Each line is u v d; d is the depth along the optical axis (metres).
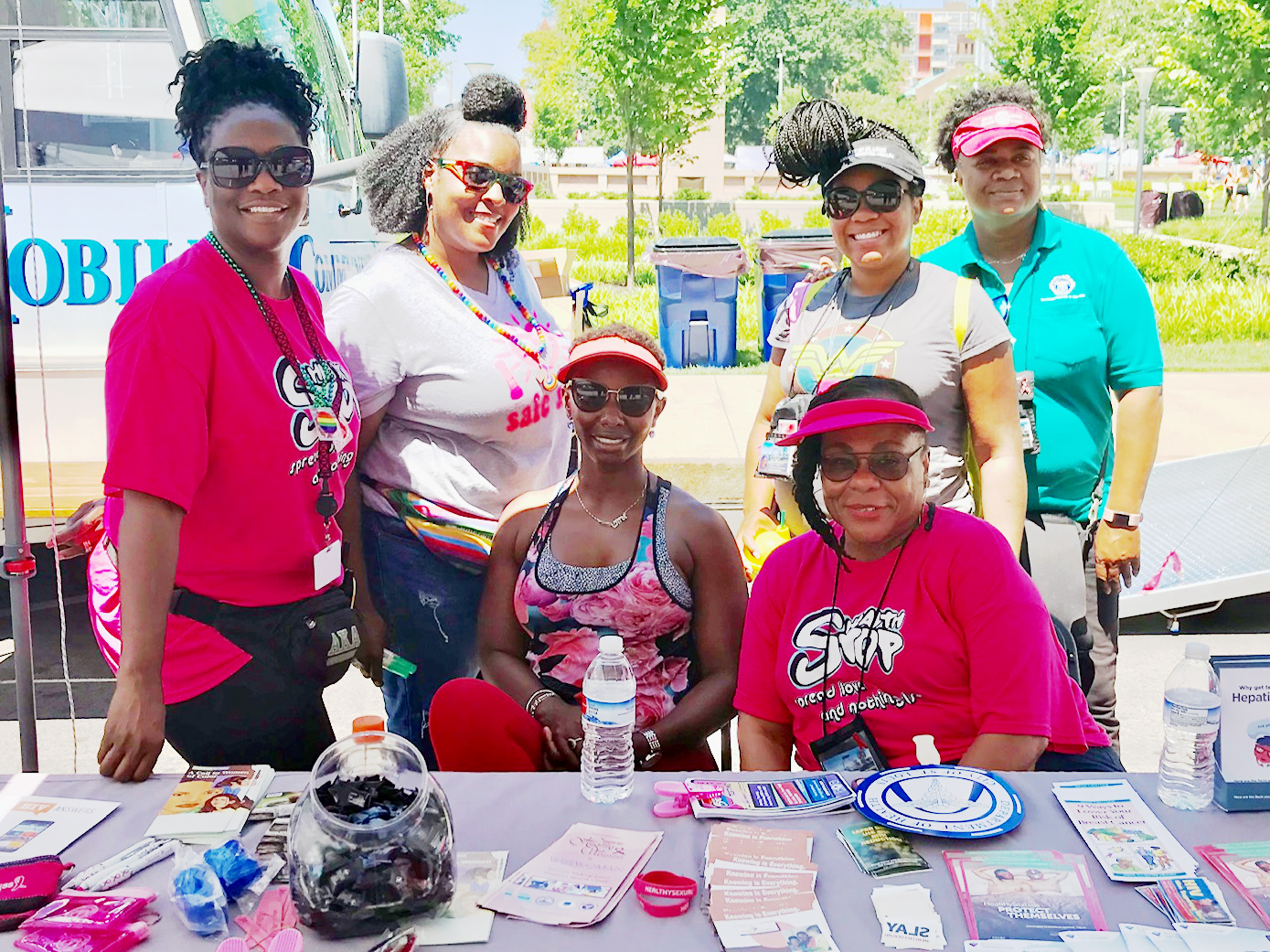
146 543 2.25
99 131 4.11
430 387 3.03
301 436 2.46
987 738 2.32
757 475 3.29
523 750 2.57
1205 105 15.66
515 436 3.11
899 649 2.37
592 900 1.80
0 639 4.86
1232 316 11.72
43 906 1.80
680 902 1.78
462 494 3.10
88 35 4.07
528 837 2.02
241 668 2.47
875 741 2.42
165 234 4.14
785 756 2.55
